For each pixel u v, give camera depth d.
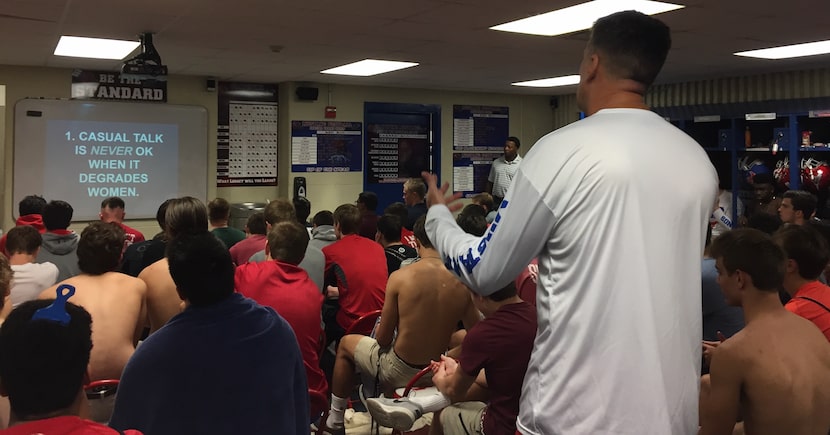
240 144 7.54
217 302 1.42
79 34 4.63
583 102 1.20
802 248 2.11
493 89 8.49
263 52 5.47
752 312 1.64
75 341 1.02
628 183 1.01
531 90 8.62
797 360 1.52
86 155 6.52
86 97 6.46
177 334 1.34
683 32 4.52
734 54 5.50
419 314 2.69
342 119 7.94
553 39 4.87
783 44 4.98
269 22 4.26
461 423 2.26
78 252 2.30
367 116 8.15
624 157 1.02
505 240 1.06
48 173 6.34
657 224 1.02
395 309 2.76
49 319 1.01
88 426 1.01
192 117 7.06
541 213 1.04
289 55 5.64
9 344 0.99
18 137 6.18
